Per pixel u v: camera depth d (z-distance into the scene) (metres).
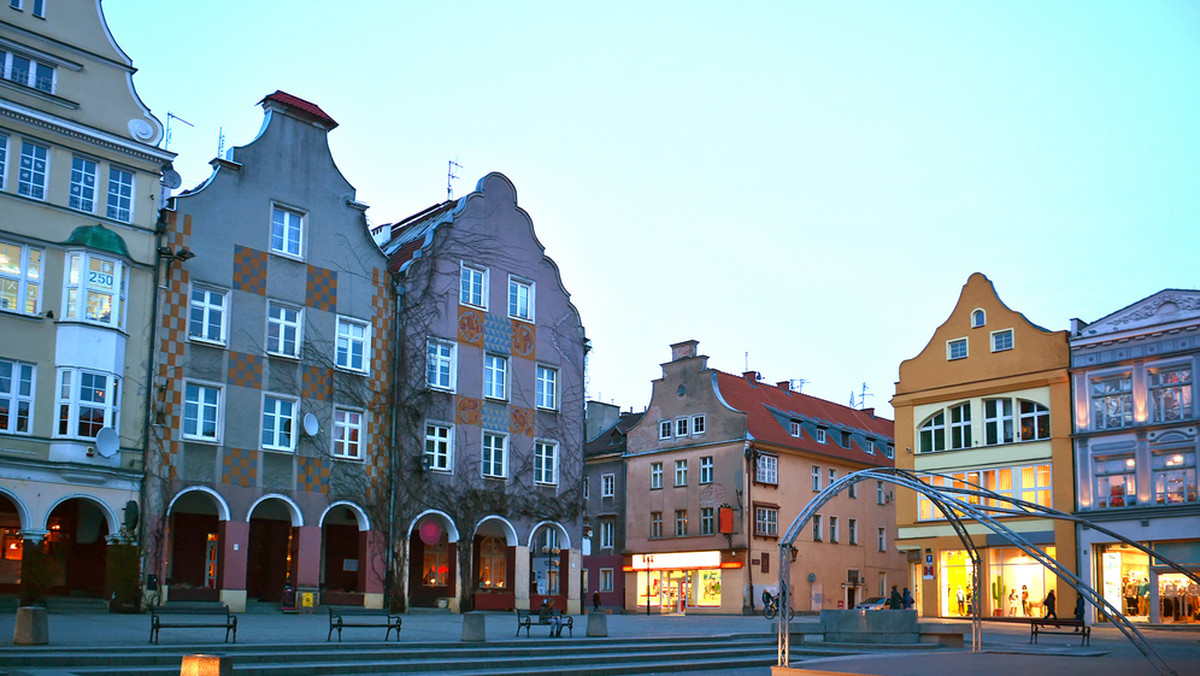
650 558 58.44
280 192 35.62
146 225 32.12
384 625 23.31
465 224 41.00
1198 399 40.22
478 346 40.69
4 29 29.80
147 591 30.47
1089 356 43.44
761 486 55.69
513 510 40.75
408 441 37.72
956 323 48.22
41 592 28.55
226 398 33.19
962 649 27.30
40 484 28.80
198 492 32.91
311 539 34.59
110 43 32.09
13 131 29.64
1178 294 41.31
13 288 29.28
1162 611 39.81
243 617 30.58
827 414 66.44
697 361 59.06
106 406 30.12
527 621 27.14
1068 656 22.59
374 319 37.69
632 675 22.00
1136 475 41.41
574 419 43.81
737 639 28.95
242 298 34.09
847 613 29.22
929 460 48.22
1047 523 43.56
